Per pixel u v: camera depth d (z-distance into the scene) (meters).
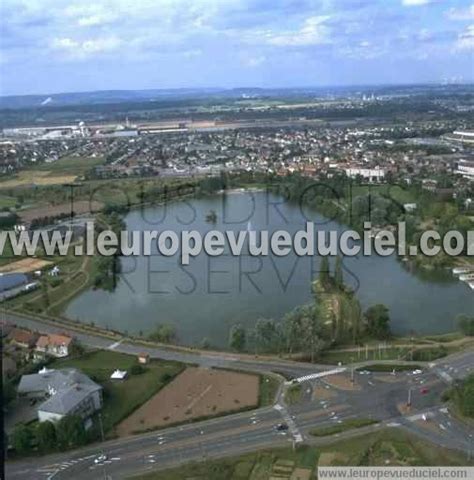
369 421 189.25
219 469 168.00
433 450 173.12
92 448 182.38
